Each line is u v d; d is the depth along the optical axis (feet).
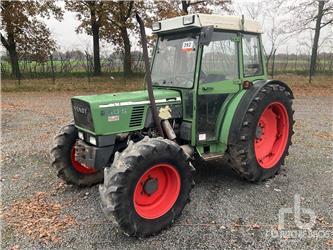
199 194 13.52
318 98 42.47
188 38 13.12
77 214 12.10
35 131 24.98
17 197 13.51
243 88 14.19
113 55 68.64
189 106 13.05
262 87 14.07
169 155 10.80
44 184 14.79
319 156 18.20
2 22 59.67
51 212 12.25
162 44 14.24
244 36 14.32
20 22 61.67
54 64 65.31
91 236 10.72
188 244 10.22
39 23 66.54
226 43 13.61
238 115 13.44
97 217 11.90
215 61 13.33
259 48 15.16
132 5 61.31
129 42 64.49
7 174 16.01
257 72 15.30
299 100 40.70
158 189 11.27
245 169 13.80
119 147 12.36
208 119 13.52
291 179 15.03
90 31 66.69
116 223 10.03
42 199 13.32
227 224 11.27
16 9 59.57
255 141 14.34
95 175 14.52
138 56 65.31
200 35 12.16
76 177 14.01
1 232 10.93
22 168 16.84
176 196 11.27
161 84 14.10
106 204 9.94
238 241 10.30
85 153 12.06
